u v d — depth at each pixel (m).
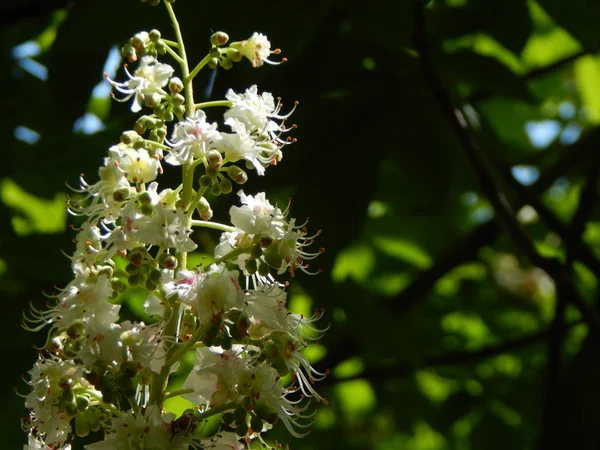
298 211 5.85
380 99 6.04
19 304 6.25
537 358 9.87
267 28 4.97
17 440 6.12
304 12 4.96
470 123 6.88
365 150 5.93
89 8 5.07
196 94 5.52
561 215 10.77
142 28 5.08
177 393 3.39
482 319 10.14
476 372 9.35
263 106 3.62
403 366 7.79
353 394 9.97
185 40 5.15
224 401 3.36
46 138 7.13
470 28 6.53
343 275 9.37
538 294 11.76
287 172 5.86
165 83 3.54
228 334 3.29
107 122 6.03
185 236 3.33
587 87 10.57
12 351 6.13
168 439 3.21
